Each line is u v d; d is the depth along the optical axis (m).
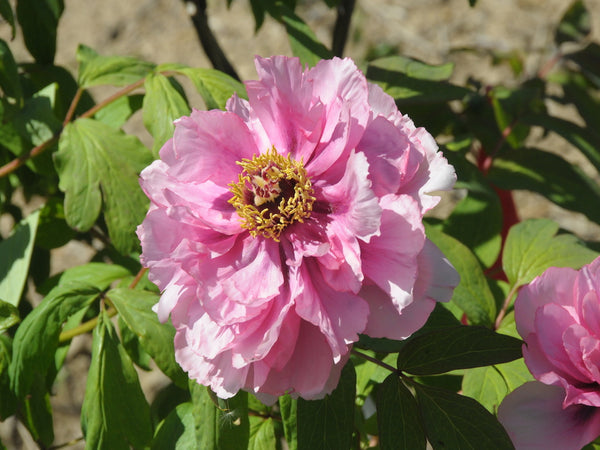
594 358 0.62
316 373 0.62
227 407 0.67
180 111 0.79
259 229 0.64
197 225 0.63
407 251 0.60
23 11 0.92
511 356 0.65
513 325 0.75
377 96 0.64
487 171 0.91
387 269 0.61
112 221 0.79
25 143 0.86
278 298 0.63
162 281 0.63
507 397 0.65
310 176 0.65
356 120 0.63
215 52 1.02
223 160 0.66
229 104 0.68
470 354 0.65
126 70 0.86
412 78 0.87
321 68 0.64
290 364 0.63
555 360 0.63
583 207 0.88
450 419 0.65
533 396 0.65
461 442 0.65
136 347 0.81
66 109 0.95
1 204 0.93
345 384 0.67
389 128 0.62
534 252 0.78
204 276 0.62
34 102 0.86
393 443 0.65
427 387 0.66
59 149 0.80
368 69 0.88
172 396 0.96
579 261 0.77
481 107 1.02
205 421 0.70
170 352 0.73
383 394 0.66
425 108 1.01
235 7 2.55
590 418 0.64
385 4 2.49
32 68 0.95
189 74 0.81
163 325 0.74
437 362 0.66
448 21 2.40
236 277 0.64
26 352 0.74
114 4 2.63
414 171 0.62
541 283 0.64
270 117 0.66
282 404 0.70
